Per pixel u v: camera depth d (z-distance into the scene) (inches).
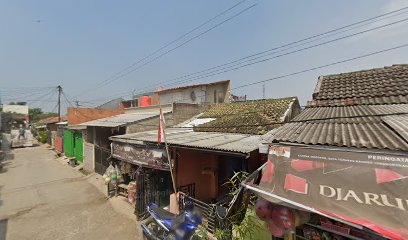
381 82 301.4
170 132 398.9
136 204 318.3
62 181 516.7
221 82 724.7
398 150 117.4
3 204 367.6
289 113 394.9
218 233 192.4
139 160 343.9
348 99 281.4
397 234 81.9
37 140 1536.7
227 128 358.0
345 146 130.8
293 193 112.3
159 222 235.1
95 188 458.0
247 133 324.8
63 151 912.9
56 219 311.7
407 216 87.4
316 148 134.6
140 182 322.3
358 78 343.6
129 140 363.9
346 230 121.0
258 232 163.3
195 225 224.8
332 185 109.8
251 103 498.0
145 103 780.6
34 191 439.5
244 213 151.9
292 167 128.3
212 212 235.9
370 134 149.1
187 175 341.4
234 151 211.8
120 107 927.7
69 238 262.5
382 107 226.5
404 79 287.7
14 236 265.9
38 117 2544.3
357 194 101.5
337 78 370.9
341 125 186.2
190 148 247.4
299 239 140.3
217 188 384.8
